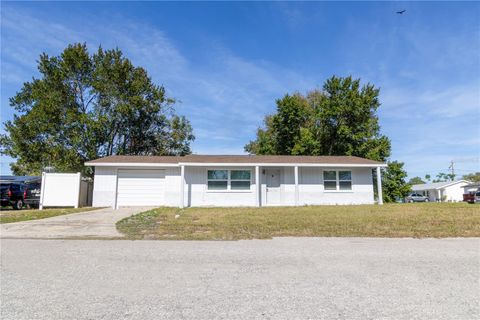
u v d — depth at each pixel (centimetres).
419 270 505
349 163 1942
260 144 3453
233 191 1953
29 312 339
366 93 3109
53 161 2648
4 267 523
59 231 909
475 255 613
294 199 1977
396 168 2978
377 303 366
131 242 751
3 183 1847
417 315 333
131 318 325
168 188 1909
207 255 613
